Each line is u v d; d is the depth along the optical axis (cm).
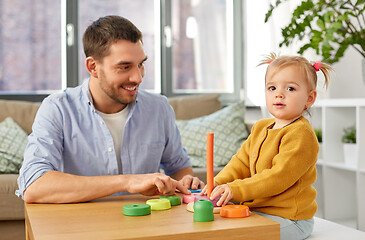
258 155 120
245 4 345
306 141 112
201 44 350
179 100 292
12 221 213
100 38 128
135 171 148
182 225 87
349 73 283
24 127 266
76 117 143
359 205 232
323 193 266
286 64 118
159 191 111
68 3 319
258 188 107
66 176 116
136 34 129
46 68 323
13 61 319
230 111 274
